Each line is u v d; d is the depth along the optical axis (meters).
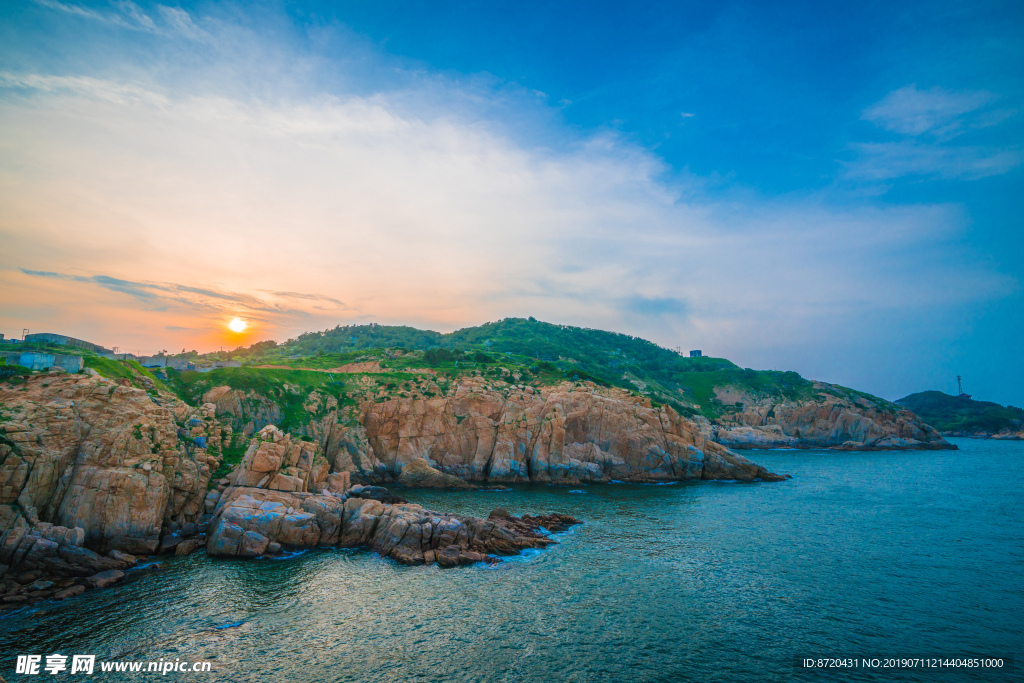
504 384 132.62
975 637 37.47
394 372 132.25
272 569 48.81
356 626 38.03
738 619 40.00
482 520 59.56
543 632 37.59
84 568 43.91
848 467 133.75
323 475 72.25
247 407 96.62
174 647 34.28
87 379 56.66
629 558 53.97
